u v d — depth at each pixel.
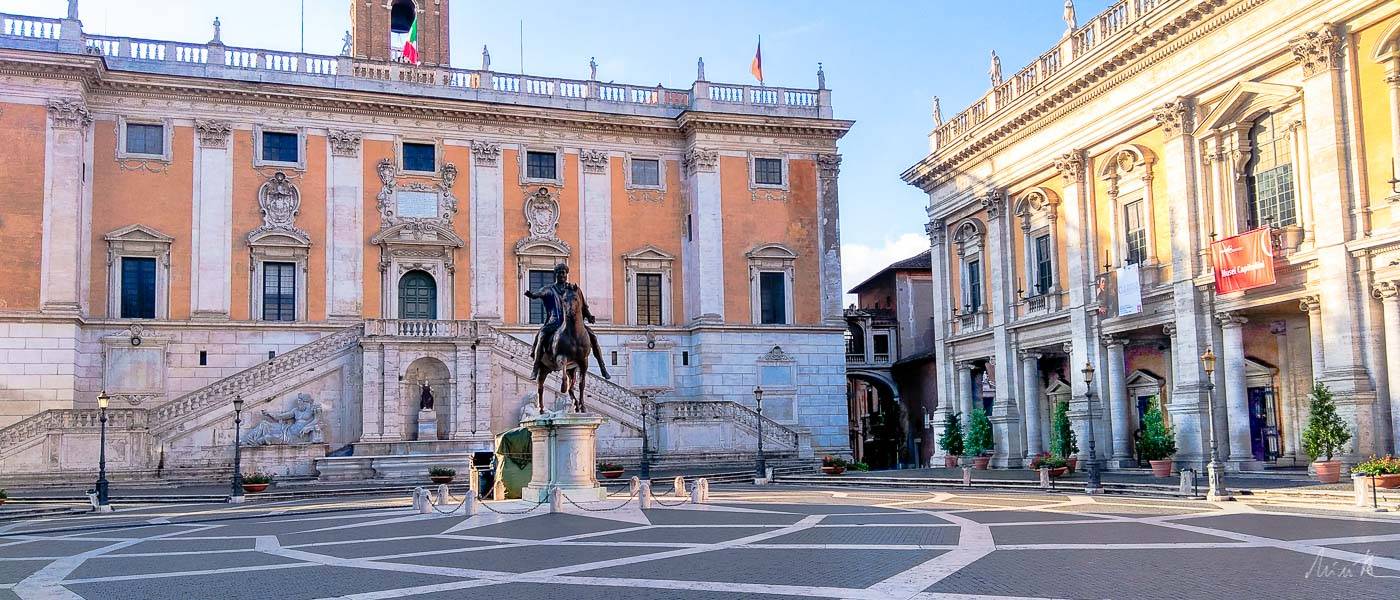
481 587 14.34
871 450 72.69
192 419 44.78
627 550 17.92
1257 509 24.03
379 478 44.41
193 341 50.47
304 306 52.22
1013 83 44.97
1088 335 40.19
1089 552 16.66
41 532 26.25
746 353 57.84
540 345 28.80
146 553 20.27
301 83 53.28
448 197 55.00
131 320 49.41
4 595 15.07
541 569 15.88
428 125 55.22
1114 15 38.81
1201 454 34.19
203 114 51.78
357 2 60.06
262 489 40.12
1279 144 32.47
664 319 58.19
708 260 57.78
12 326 46.50
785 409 58.19
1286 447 35.09
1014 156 45.00
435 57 61.03
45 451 42.19
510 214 56.03
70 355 47.12
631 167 58.66
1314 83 30.27
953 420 49.50
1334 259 29.56
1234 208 33.72
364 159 54.03
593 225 57.38
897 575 14.50
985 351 48.03
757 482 43.28
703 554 17.20
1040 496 30.45
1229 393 33.78
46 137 47.88
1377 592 12.82
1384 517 21.31
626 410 50.97
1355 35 29.56
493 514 25.64
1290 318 35.12
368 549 19.47
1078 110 40.59
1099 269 40.09
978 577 14.22
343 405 47.94
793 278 59.34
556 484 27.36
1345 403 28.95
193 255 51.00
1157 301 36.91
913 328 72.00
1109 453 39.56
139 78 50.09
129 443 43.41
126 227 49.88
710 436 51.88
